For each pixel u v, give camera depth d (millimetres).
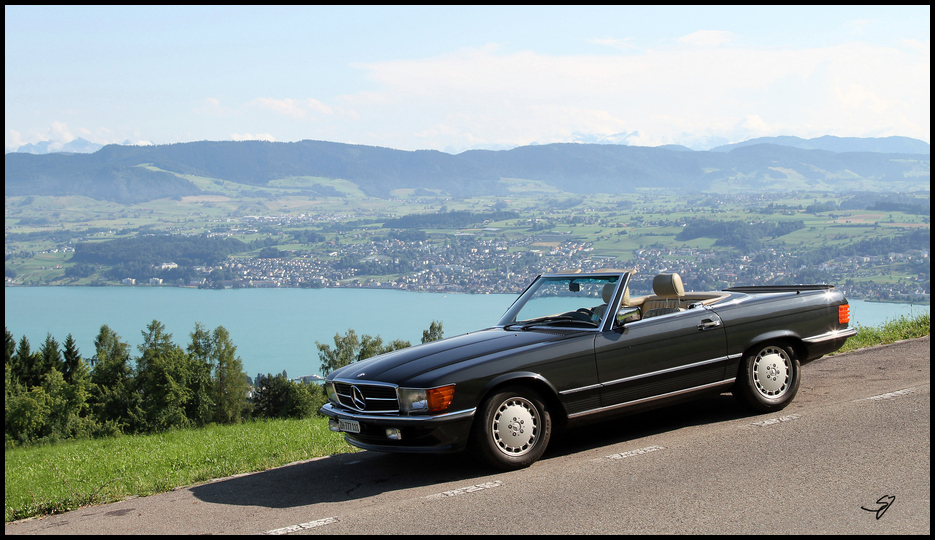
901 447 5188
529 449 5582
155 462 8172
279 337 187125
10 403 46406
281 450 7492
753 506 4266
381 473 5875
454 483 5301
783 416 6367
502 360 5543
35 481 8164
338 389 5984
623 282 6328
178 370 53750
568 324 6207
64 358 61156
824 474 4742
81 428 48125
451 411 5324
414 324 178750
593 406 5844
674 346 6148
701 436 5945
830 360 9125
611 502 4516
